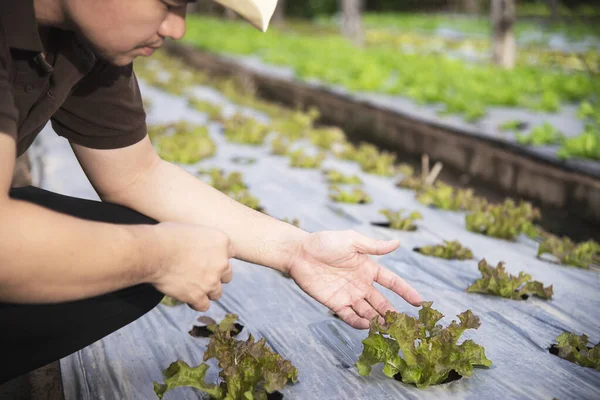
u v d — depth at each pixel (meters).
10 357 1.53
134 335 2.22
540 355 2.12
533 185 4.57
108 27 1.29
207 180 4.21
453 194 4.36
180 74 10.15
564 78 8.42
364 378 1.93
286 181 4.27
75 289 1.30
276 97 8.80
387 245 1.73
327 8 27.12
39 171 4.30
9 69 1.33
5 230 1.21
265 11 1.34
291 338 2.20
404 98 7.01
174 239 1.43
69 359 2.05
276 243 1.79
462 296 2.57
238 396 1.76
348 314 1.83
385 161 4.59
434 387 1.89
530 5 25.31
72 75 1.49
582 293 2.65
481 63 11.27
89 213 1.65
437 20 22.28
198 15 25.39
